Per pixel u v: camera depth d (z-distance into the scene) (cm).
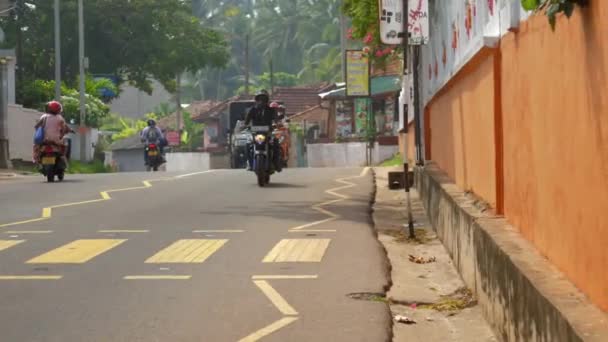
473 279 811
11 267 961
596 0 473
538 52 631
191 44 6250
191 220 1360
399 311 783
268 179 1995
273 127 1995
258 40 10381
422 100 1808
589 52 489
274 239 1152
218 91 10856
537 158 641
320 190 1847
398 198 1675
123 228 1275
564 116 552
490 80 857
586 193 501
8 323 720
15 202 1672
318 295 815
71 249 1080
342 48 5109
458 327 721
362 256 1012
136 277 899
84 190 1920
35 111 4219
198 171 2636
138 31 6112
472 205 923
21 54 5488
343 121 5288
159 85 11000
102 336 678
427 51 1667
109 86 5797
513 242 674
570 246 540
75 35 5919
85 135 5066
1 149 3494
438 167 1471
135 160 8412
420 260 1011
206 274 913
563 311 469
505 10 762
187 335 680
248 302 788
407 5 1265
